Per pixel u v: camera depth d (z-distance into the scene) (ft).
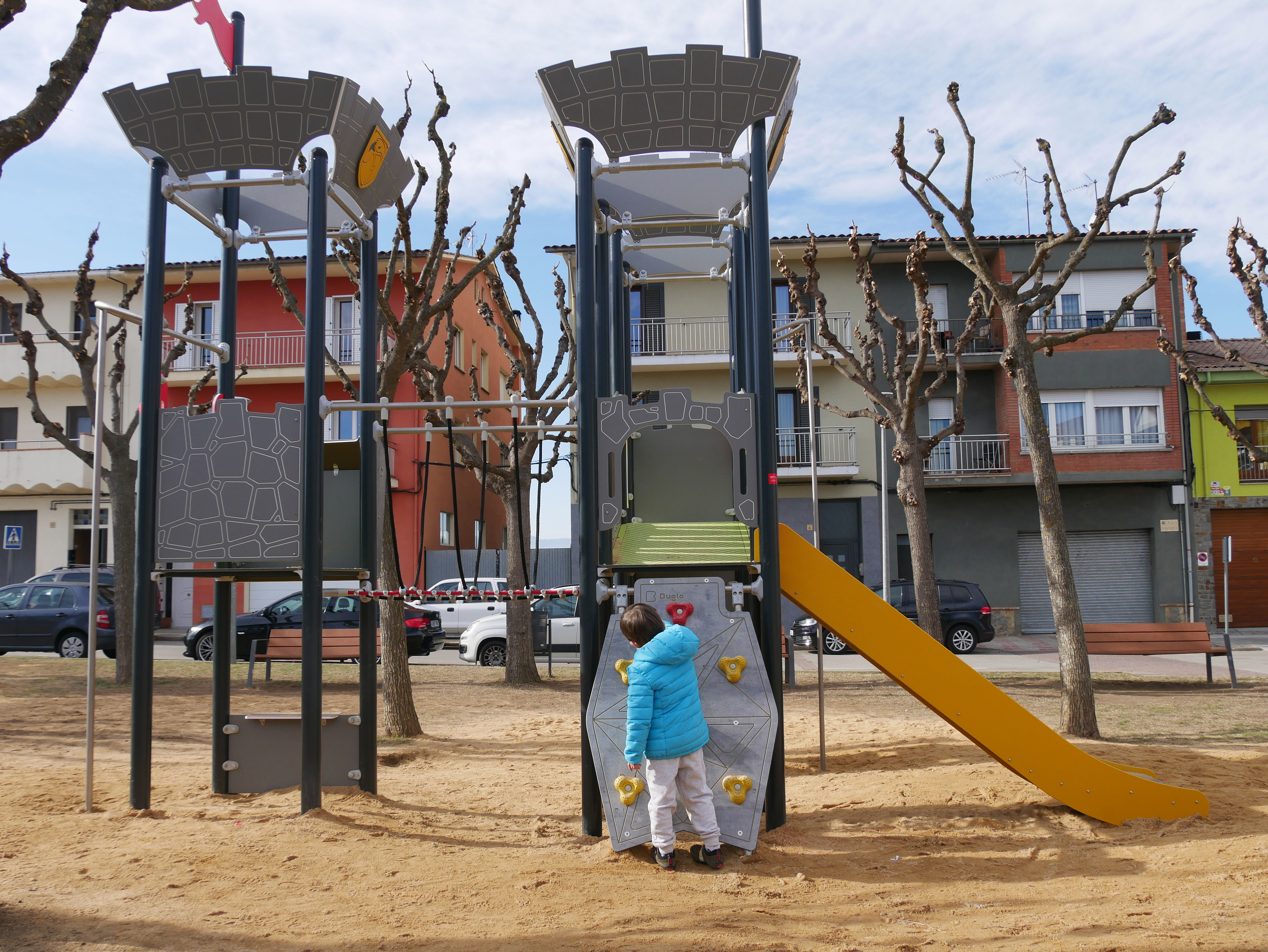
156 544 19.72
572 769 25.17
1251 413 85.25
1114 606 85.76
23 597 61.11
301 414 19.77
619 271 24.88
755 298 18.69
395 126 33.27
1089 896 14.05
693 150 18.92
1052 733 18.89
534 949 11.68
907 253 85.20
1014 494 86.17
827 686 46.09
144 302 19.86
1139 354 84.89
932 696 18.88
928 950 11.64
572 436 24.20
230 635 21.86
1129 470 84.43
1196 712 34.65
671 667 15.85
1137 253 85.15
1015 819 18.75
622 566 18.76
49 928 12.36
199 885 14.30
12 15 15.24
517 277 48.11
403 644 31.17
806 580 19.19
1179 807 18.88
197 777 23.08
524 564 21.40
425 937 12.15
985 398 88.12
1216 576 84.58
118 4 17.34
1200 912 12.94
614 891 14.34
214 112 19.66
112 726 31.68
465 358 94.53
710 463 21.59
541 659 63.98
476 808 20.39
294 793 20.85
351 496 22.68
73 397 95.91
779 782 18.13
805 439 86.69
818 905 13.73
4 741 28.66
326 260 20.18
